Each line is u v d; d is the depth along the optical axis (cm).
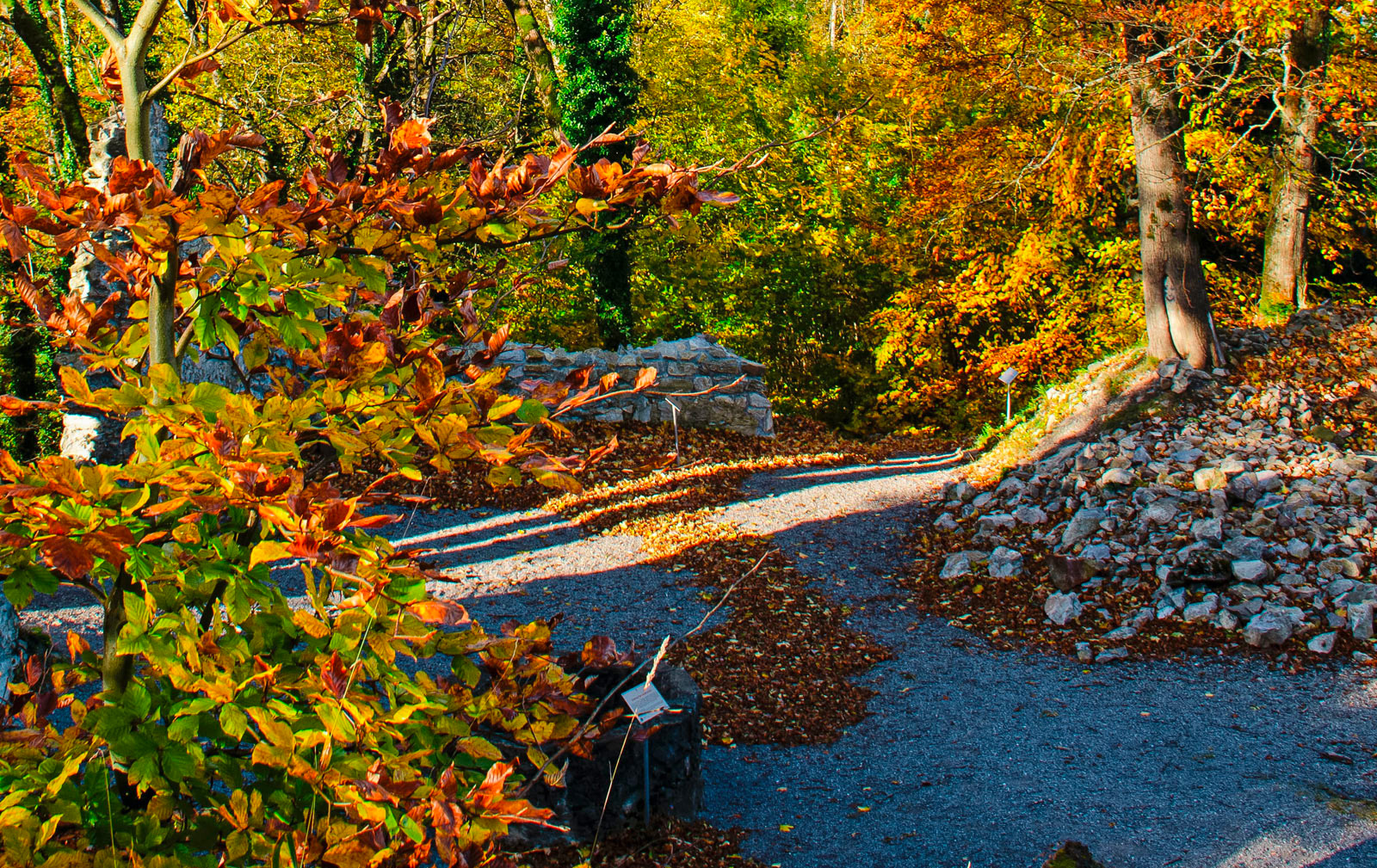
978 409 2116
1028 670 808
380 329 215
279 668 202
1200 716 702
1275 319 1352
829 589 997
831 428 2200
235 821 189
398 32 1256
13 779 194
